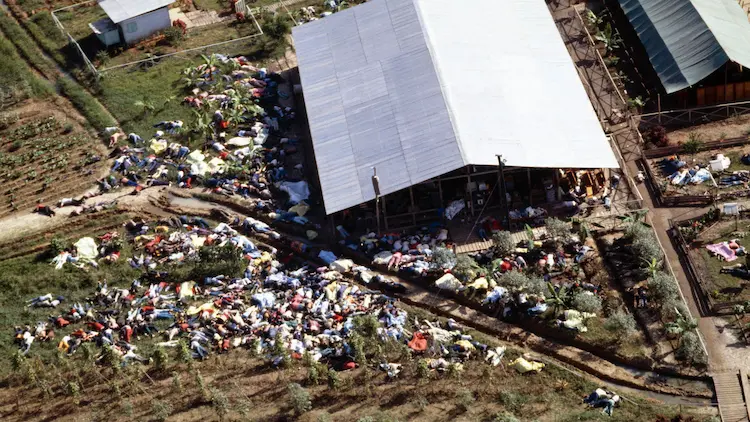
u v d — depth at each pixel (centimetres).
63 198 10331
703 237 9306
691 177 9862
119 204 10225
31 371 8356
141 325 8794
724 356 8300
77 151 10944
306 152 10694
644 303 8750
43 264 9562
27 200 10369
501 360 8356
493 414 7856
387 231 9644
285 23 12294
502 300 8844
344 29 11281
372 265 9375
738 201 9612
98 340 8731
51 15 13162
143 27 12494
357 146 9894
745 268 8938
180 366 8444
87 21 13050
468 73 10344
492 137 9644
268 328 8662
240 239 9619
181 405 8112
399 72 10469
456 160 9388
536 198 9744
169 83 11800
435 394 8044
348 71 10719
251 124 11044
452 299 9006
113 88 11781
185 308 8988
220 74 11775
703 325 8575
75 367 8525
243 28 12719
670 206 9694
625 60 11488
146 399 8194
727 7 11438
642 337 8512
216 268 9269
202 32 12681
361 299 8962
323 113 10350
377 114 10119
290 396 7962
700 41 10769
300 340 8575
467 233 9538
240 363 8431
